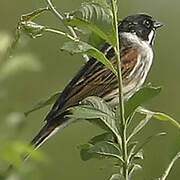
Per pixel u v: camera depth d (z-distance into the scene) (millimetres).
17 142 6562
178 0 24969
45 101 9172
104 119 8273
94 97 8297
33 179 7488
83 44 7852
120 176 8445
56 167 19250
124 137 8305
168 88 22266
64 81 20656
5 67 9148
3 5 20312
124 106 8242
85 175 18984
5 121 8812
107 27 7930
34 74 19344
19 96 18422
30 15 8906
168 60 22953
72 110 8156
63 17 8875
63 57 20984
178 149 8789
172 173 19188
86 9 7949
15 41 8969
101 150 8398
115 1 8008
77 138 19875
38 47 20672
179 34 23438
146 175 16672
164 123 18734
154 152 17906
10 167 7426
